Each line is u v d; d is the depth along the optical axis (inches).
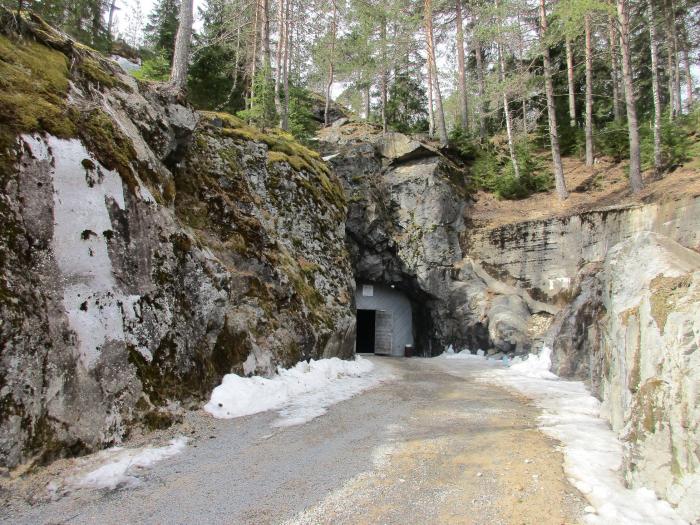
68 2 666.2
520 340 654.5
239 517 150.3
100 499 161.5
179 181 388.2
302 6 917.2
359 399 338.6
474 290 765.9
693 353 149.6
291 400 325.4
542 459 201.3
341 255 603.8
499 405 319.9
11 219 198.4
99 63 316.8
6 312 181.8
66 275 214.1
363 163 887.1
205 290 305.4
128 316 240.2
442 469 193.0
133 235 259.6
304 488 173.9
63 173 224.8
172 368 261.3
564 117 1061.8
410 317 916.0
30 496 160.1
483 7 984.3
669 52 927.7
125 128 294.0
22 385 180.5
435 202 836.6
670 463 153.9
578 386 398.6
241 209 448.5
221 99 754.2
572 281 621.9
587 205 731.4
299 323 428.5
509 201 884.0
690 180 618.2
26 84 233.9
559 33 778.2
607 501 157.9
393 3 1123.9
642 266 250.7
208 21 900.6
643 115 994.1
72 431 194.1
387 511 155.3
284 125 759.1
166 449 212.2
